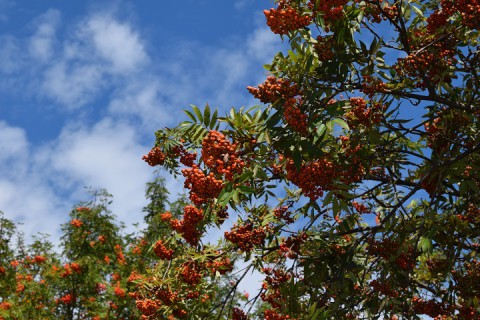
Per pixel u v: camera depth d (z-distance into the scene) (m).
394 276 6.84
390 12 6.97
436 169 6.14
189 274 7.24
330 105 5.37
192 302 7.45
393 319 6.72
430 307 7.19
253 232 6.83
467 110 6.50
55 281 18.94
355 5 6.42
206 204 5.98
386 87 6.40
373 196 7.64
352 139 6.02
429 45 6.62
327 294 6.42
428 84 6.53
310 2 5.84
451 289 7.05
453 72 6.89
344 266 6.53
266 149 5.32
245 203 7.19
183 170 5.10
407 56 6.50
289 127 5.38
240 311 7.34
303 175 5.35
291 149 5.36
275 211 7.54
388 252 6.71
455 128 6.73
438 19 6.84
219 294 13.04
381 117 6.34
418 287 7.80
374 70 6.34
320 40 6.08
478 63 7.34
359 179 6.09
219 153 5.08
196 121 5.52
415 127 6.62
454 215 6.71
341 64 6.05
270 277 7.16
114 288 18.67
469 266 7.61
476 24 6.34
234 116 5.54
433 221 6.07
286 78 5.96
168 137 6.74
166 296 7.21
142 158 6.98
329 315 5.82
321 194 5.50
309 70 5.87
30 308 18.17
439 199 6.29
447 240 7.06
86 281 19.02
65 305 19.56
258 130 5.44
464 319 6.86
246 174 4.95
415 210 7.14
